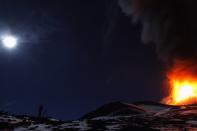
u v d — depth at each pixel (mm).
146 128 39438
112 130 37781
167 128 40031
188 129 38812
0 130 38656
